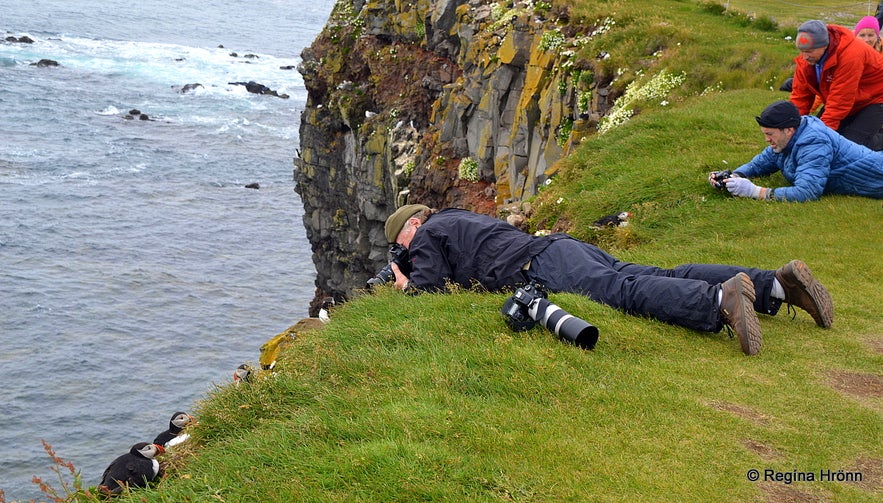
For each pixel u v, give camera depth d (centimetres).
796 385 604
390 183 3369
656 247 1139
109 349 3806
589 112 2223
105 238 5256
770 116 1112
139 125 7956
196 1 19412
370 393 580
